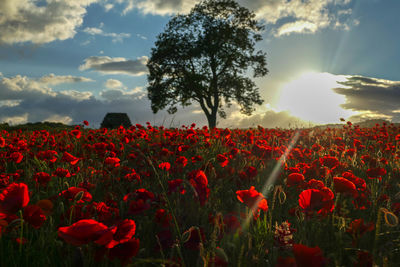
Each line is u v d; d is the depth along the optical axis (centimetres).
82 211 150
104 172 281
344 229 144
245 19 3170
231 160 356
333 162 269
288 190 269
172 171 284
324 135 697
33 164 345
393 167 374
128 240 110
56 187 258
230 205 218
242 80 3212
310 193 147
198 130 698
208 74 3142
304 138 661
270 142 564
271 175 302
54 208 178
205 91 3119
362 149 552
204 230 159
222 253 109
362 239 139
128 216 165
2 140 384
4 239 155
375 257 121
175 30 3219
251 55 3247
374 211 196
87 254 118
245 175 268
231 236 144
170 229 168
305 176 279
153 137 607
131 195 174
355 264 118
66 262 122
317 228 148
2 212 124
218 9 3122
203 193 171
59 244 131
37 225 130
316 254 90
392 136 745
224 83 3155
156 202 181
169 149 432
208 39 3072
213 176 256
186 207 183
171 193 190
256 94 3228
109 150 356
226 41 3080
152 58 3244
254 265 132
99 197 240
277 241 150
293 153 402
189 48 3066
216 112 3212
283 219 211
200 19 3167
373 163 329
